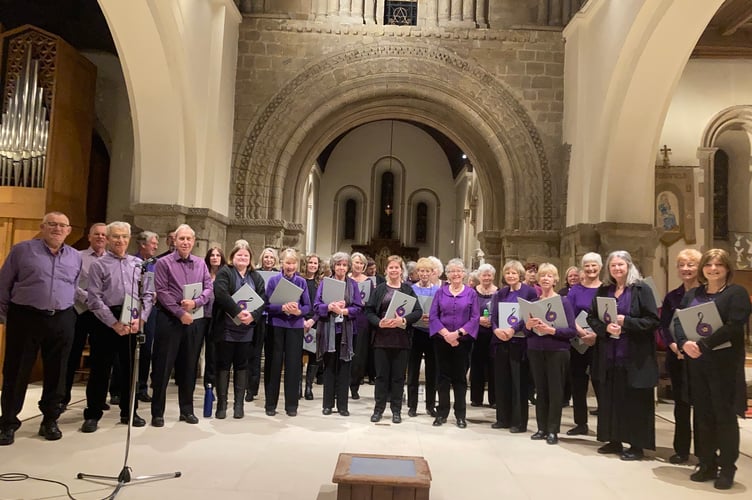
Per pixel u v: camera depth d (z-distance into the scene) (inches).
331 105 411.8
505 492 166.2
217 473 171.2
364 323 290.7
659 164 426.0
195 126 346.6
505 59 411.5
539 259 401.4
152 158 343.9
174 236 230.2
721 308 179.9
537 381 225.9
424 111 445.7
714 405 177.3
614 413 204.5
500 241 433.7
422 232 1123.9
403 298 235.5
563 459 200.2
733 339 177.3
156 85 319.9
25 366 195.9
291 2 414.0
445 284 247.8
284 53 408.2
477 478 177.3
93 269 214.7
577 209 375.2
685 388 194.4
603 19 346.6
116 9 283.1
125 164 423.8
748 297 178.4
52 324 197.0
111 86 423.5
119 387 260.8
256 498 153.2
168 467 174.7
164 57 307.1
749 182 461.1
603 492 169.3
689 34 295.0
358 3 415.2
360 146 1128.2
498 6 417.7
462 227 999.6
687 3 279.6
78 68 367.6
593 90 359.6
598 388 213.2
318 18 412.5
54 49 347.6
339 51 408.8
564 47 410.6
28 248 197.6
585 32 378.6
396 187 1127.6
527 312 223.0
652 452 214.1
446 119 445.7
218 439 207.0
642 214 350.9
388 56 409.7
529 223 404.8
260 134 403.2
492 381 285.7
